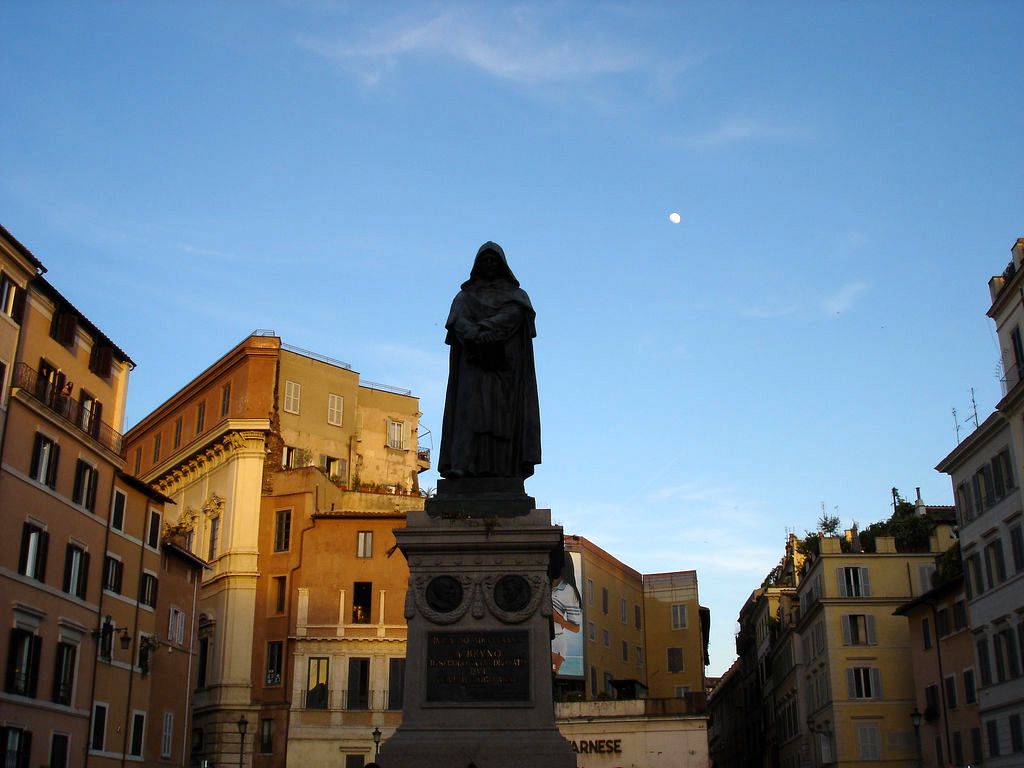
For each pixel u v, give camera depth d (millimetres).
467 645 14609
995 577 47719
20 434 40875
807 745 72438
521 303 16859
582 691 68625
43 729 40781
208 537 64688
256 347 66688
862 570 67062
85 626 44594
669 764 55969
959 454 50938
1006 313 46812
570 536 73000
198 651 62312
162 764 51156
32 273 42344
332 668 58594
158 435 75375
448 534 15070
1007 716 46250
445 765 13820
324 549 60781
